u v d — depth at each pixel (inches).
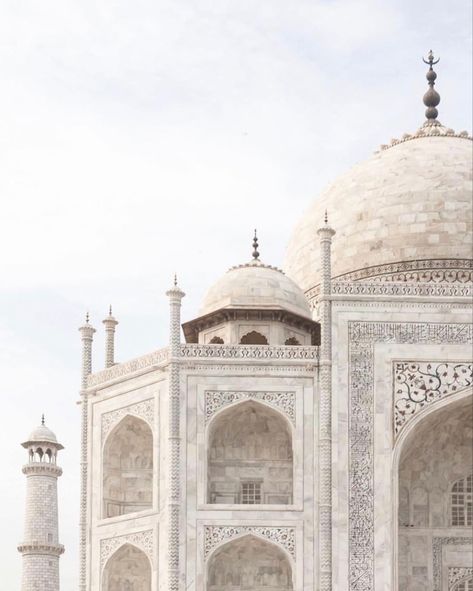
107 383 4264.3
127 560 4143.7
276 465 4138.8
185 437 3986.2
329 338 4018.2
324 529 3895.2
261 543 3961.6
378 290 4047.7
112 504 4229.8
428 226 4687.5
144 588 4151.1
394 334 4025.6
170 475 3941.9
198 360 4033.0
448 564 4156.0
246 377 4025.6
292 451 4050.2
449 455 4232.3
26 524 5856.3
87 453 4288.9
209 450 4069.9
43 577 5802.2
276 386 4023.1
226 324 4360.2
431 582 4141.2
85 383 4343.0
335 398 3981.3
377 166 4938.5
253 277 4431.6
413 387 3998.5
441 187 4749.0
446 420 4180.6
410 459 4220.0
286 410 4008.4
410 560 4153.5
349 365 4005.9
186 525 3922.2
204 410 4008.4
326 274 4055.1
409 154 4928.6
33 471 5910.4
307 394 4013.3
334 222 4867.1
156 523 3988.7
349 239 4793.3
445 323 4035.4
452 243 4655.5
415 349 4015.8
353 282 4052.7
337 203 4911.4
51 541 5856.3
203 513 3932.1
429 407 3981.3
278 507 3937.0
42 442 5944.9
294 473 3966.5
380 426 3969.0
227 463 4126.5
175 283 4104.3
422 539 4168.3
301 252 4975.4
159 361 4101.9
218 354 4040.4
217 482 4111.7
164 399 4055.1
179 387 4015.8
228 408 4008.4
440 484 4210.1
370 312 4035.4
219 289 4446.4
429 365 4010.8
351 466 3941.9
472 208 4707.2
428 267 4638.3
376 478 3937.0
